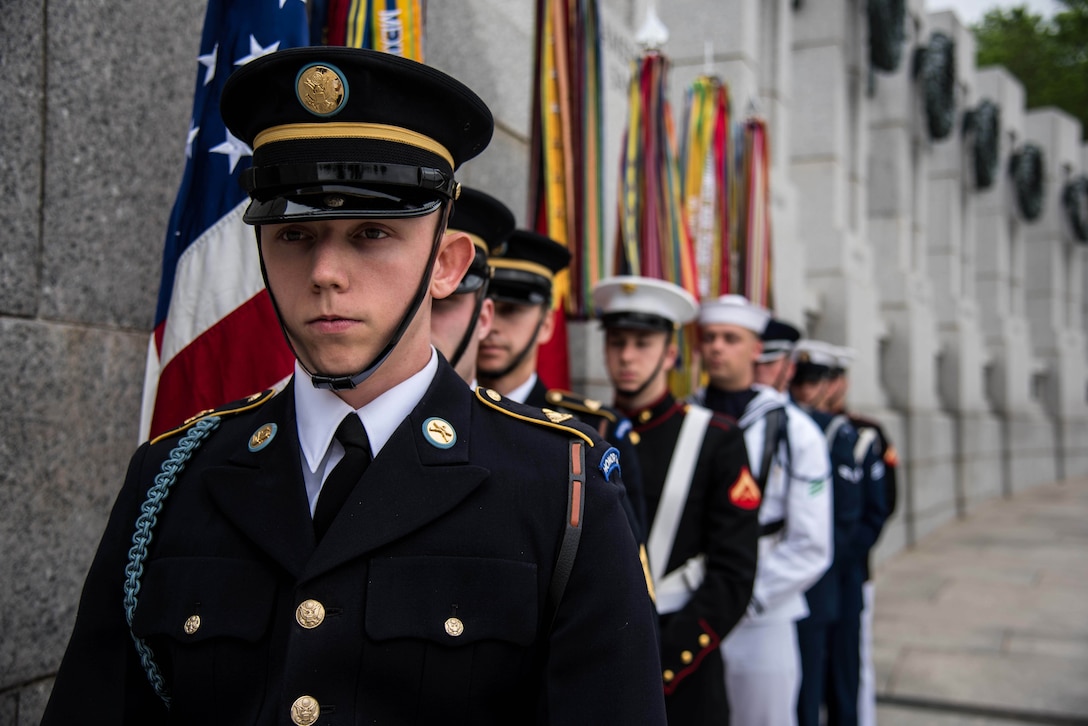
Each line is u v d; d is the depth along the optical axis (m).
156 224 2.54
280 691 1.19
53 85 2.26
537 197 3.67
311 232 1.25
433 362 1.42
